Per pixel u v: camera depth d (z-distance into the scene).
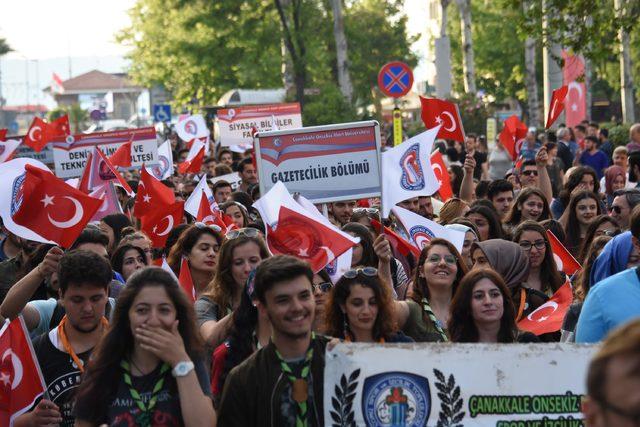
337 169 10.42
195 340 5.18
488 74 65.62
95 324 6.11
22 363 6.00
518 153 18.12
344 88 37.47
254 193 14.55
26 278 6.80
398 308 7.32
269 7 41.00
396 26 57.88
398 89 19.39
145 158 16.78
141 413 5.05
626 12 19.69
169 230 10.84
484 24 62.81
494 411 4.88
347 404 4.83
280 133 10.38
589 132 26.25
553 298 7.72
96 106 108.06
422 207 11.91
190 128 24.89
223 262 7.11
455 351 4.86
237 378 5.16
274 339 5.18
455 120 14.09
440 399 4.85
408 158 9.62
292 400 5.09
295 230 7.32
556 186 17.92
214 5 41.28
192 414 4.95
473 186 15.26
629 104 37.38
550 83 31.30
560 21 19.05
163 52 49.25
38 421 5.90
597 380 2.70
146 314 5.05
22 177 8.23
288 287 5.07
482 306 6.62
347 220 11.15
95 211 7.76
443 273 7.38
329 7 39.75
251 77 44.69
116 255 9.16
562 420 4.88
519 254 8.21
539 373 4.88
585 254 9.84
